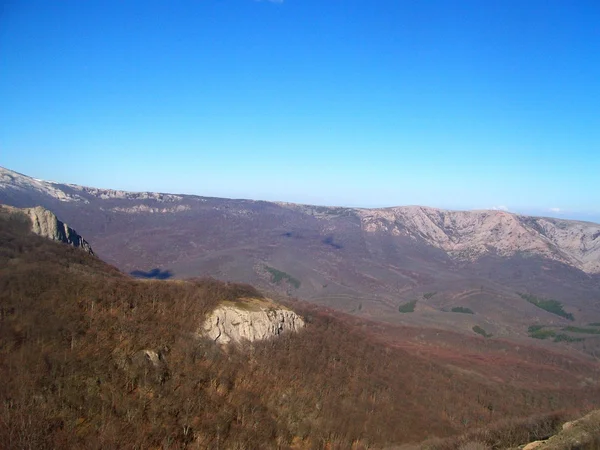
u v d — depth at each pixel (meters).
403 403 99.12
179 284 108.69
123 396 71.38
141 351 81.12
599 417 73.25
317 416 84.75
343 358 110.81
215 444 68.88
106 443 61.41
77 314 84.56
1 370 66.50
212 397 78.94
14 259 99.38
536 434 81.50
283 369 95.06
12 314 78.38
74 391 68.19
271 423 78.81
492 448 76.31
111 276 111.50
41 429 59.72
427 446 79.50
